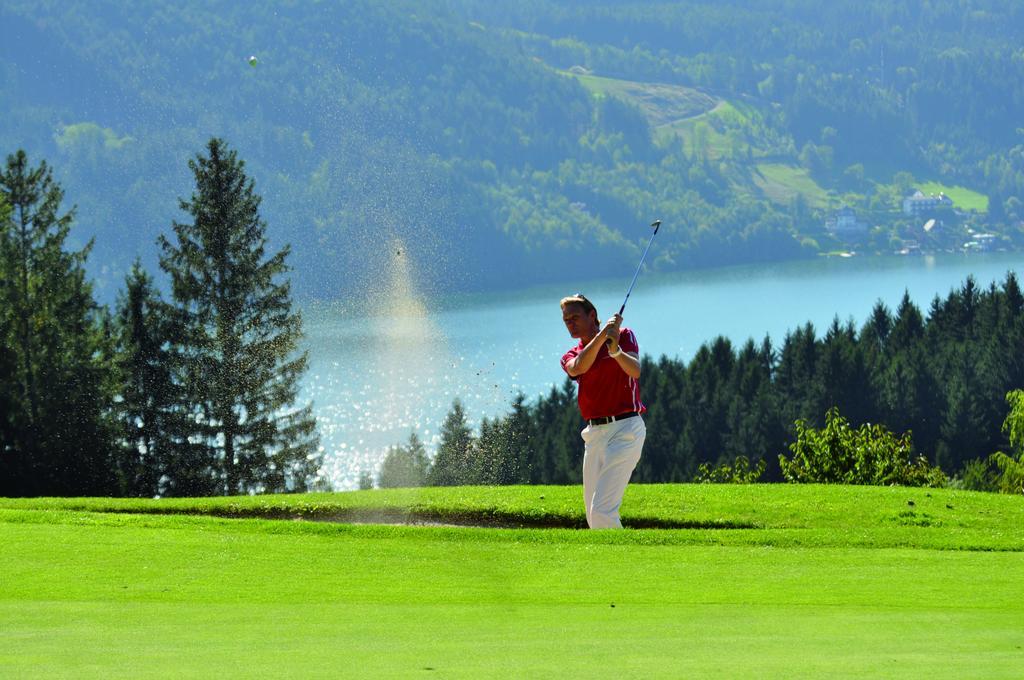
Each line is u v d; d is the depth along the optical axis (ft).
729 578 67.72
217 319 351.67
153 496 345.92
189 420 347.15
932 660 46.03
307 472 356.79
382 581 66.85
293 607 59.62
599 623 55.21
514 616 57.16
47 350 353.10
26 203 369.30
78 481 341.00
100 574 68.74
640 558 73.97
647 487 118.42
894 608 59.52
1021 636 51.85
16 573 68.85
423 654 47.55
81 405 346.54
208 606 59.82
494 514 107.45
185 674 43.45
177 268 354.54
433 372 579.07
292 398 357.20
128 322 358.23
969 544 81.15
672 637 51.60
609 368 84.38
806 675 42.91
